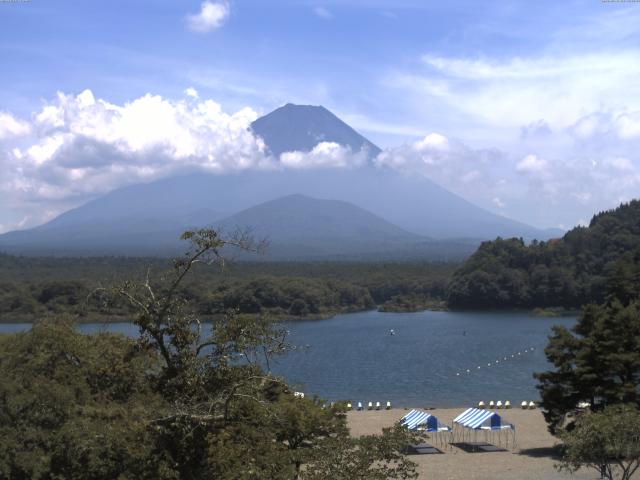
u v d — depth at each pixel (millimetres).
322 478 21766
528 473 45812
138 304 23672
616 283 102750
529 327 156250
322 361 113312
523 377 96500
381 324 169375
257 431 23391
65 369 28406
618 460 33406
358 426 65000
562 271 190750
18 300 138250
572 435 33906
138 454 21078
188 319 23797
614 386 48406
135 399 25219
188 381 22891
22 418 25359
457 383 93188
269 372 23953
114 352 28078
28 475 23953
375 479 22234
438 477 45312
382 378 97688
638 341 48594
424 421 54125
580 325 52969
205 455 21625
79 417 24078
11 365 29844
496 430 61812
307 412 34812
